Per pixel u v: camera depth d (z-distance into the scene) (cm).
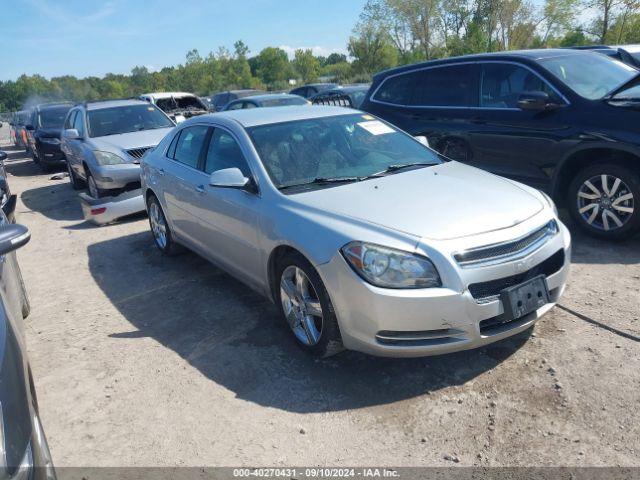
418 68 722
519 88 611
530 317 346
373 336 330
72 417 342
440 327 320
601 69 618
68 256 676
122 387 370
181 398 351
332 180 413
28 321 492
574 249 537
